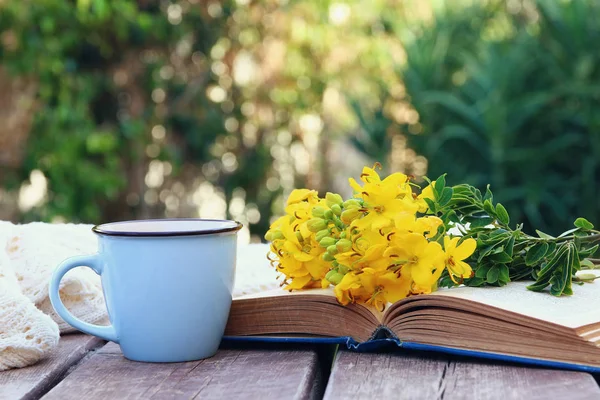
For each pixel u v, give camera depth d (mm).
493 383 723
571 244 875
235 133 4586
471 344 789
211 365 817
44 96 3686
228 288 854
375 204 837
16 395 731
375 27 4758
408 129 4262
